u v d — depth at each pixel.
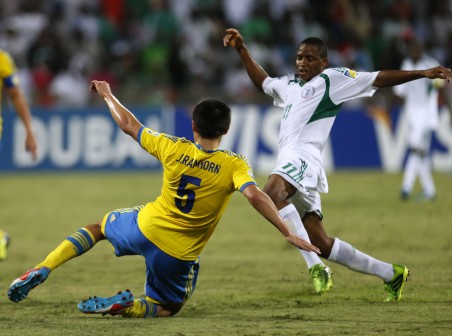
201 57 69.62
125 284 26.48
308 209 23.97
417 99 46.47
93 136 61.44
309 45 24.41
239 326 19.67
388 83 23.92
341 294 24.30
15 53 67.44
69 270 29.08
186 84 67.81
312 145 24.14
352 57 70.94
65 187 54.41
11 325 20.03
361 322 20.11
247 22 71.88
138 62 69.19
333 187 54.12
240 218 42.88
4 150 60.69
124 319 20.53
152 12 73.44
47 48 67.38
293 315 21.16
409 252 31.89
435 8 78.25
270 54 70.44
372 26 75.31
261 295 24.31
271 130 61.62
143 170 62.00
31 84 65.38
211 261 30.69
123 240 20.19
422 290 24.66
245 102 62.59
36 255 32.41
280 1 77.06
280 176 23.44
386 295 24.05
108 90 21.06
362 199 48.50
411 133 46.94
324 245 23.66
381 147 62.59
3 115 60.59
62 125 61.19
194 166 19.59
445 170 61.84
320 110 24.16
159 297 20.69
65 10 73.50
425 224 39.16
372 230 37.44
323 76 24.19
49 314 21.58
